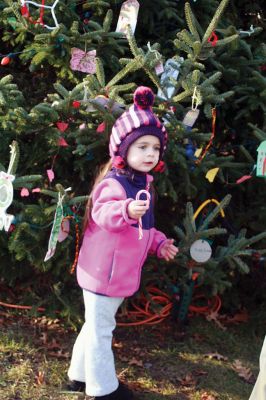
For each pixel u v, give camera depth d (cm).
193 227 325
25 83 361
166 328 364
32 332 349
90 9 344
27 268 361
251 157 345
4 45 363
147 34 362
